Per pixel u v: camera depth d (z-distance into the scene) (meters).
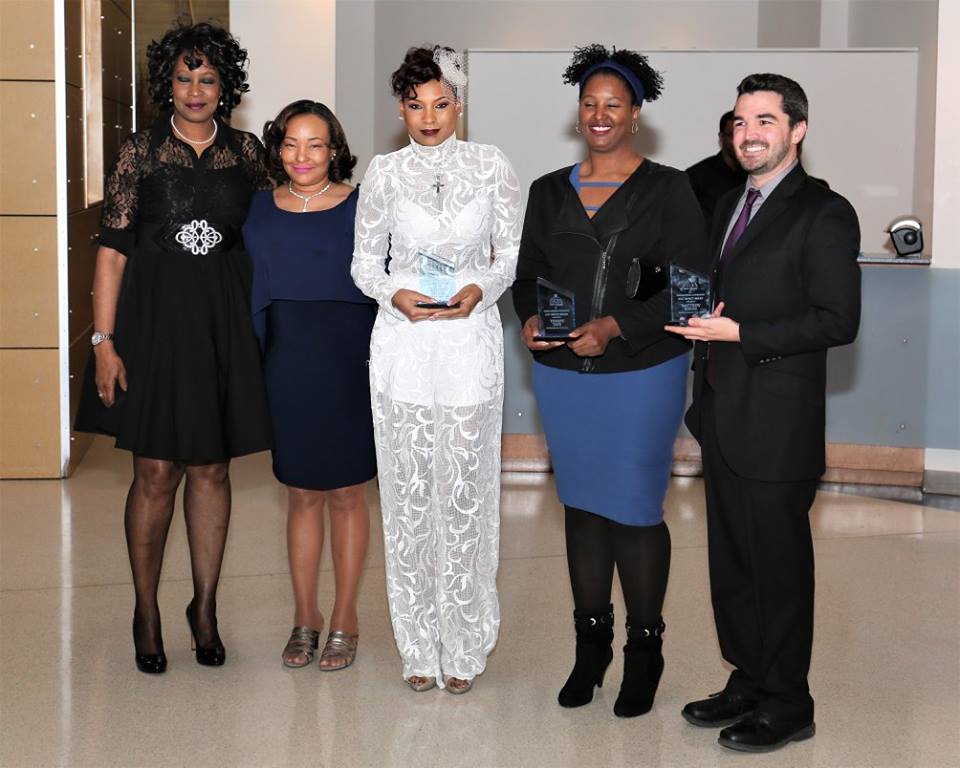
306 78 7.90
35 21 6.35
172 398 3.68
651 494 3.45
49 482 6.54
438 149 3.50
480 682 3.81
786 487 3.18
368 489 6.46
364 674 3.88
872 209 8.18
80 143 6.99
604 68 3.39
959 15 6.43
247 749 3.31
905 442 6.57
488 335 3.58
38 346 6.52
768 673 3.30
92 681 3.80
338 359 3.77
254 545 5.36
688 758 3.27
